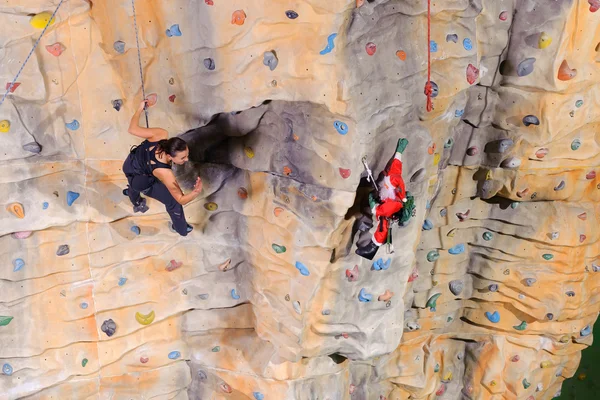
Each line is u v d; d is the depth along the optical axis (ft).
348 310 21.29
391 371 26.78
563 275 24.94
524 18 19.89
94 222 20.54
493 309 26.45
